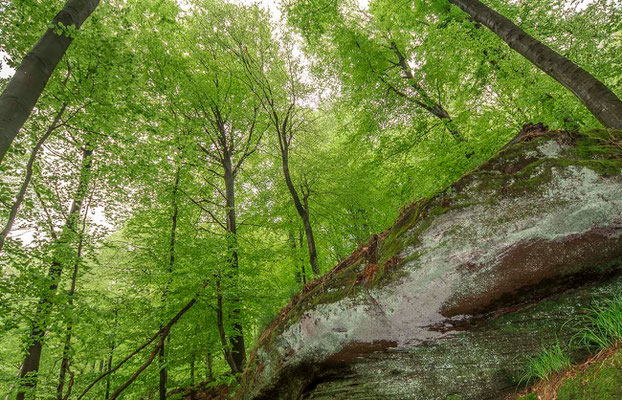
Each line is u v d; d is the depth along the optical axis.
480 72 7.65
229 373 6.82
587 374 1.54
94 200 8.09
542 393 1.79
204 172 9.62
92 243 7.04
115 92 5.19
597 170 2.01
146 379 7.06
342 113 10.70
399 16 8.88
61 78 5.34
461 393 2.35
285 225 11.37
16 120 2.80
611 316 1.75
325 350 2.89
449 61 7.44
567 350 2.02
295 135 12.17
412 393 2.54
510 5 6.78
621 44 6.46
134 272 7.11
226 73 10.60
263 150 12.16
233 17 9.91
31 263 5.72
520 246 2.08
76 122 5.44
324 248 12.75
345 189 10.75
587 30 6.12
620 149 2.16
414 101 8.75
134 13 8.29
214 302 7.36
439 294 2.30
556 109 6.05
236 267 7.95
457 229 2.28
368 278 2.69
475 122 7.97
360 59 9.05
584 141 2.29
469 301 2.24
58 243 6.09
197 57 10.00
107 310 6.01
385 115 9.17
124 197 7.82
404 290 2.41
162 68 8.70
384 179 10.49
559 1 6.34
